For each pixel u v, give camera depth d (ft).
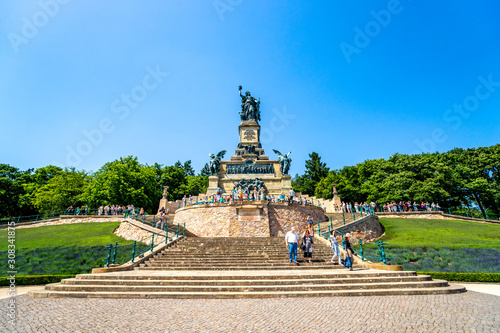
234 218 98.58
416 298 33.81
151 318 25.80
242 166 158.92
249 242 73.20
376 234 107.14
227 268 52.65
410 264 64.59
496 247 73.61
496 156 165.48
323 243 71.87
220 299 34.27
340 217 117.60
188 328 22.84
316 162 273.13
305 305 30.66
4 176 187.73
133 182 166.30
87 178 188.96
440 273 53.98
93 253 76.48
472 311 27.27
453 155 181.68
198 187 255.91
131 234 96.73
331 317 25.72
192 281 39.52
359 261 56.59
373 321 24.31
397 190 161.99
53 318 25.72
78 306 30.78
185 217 109.09
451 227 109.19
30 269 63.26
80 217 126.52
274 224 99.86
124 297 35.63
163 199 154.51
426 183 155.94
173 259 59.00
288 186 151.02
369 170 212.84
